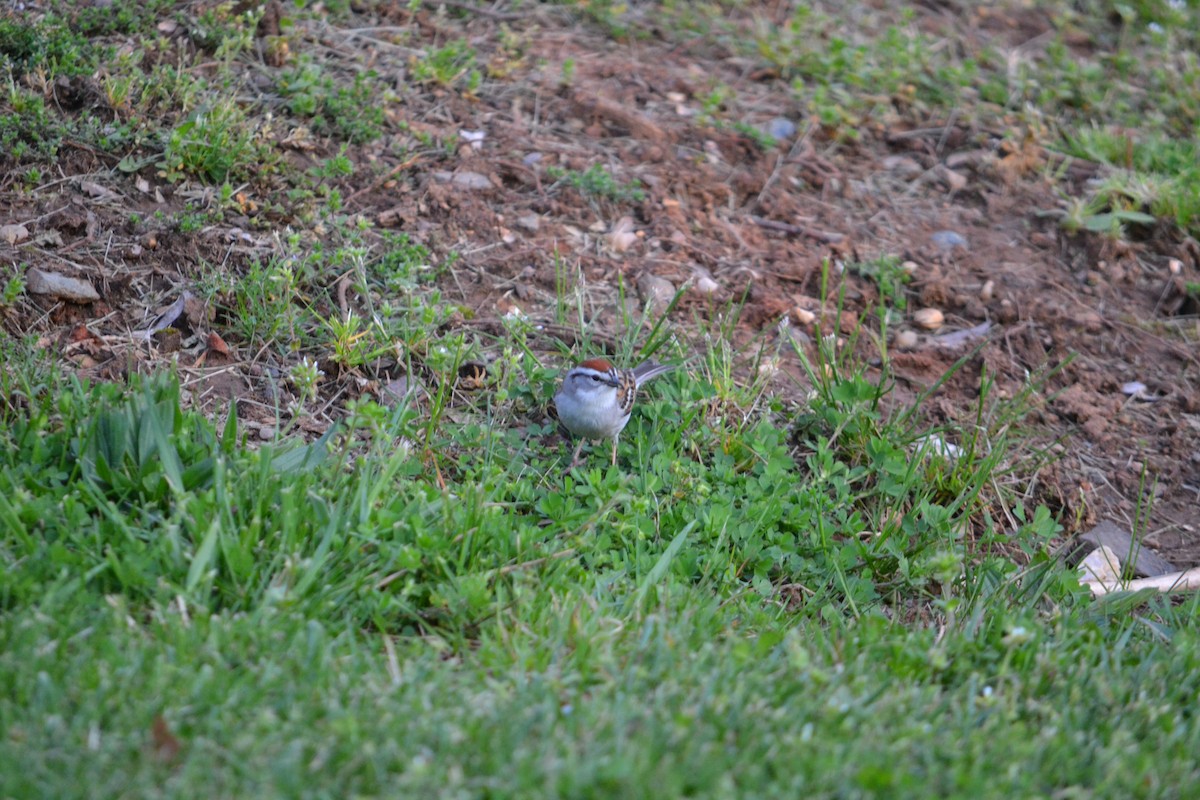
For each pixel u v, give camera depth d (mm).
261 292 10641
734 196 13797
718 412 10836
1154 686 7590
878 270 12984
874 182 14562
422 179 12711
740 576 9195
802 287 12695
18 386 9031
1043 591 9219
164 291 10656
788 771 6133
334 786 5785
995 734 6797
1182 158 15109
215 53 13008
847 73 15836
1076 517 10766
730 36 16609
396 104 13609
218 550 7410
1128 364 12594
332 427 8836
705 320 11938
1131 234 14234
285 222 11664
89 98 11859
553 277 12070
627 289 12109
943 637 7961
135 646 6637
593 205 13070
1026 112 15734
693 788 5941
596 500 9172
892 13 17969
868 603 9156
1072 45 18047
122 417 8148
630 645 7375
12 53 12016
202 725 6109
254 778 5777
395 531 7910
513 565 8109
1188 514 11000
